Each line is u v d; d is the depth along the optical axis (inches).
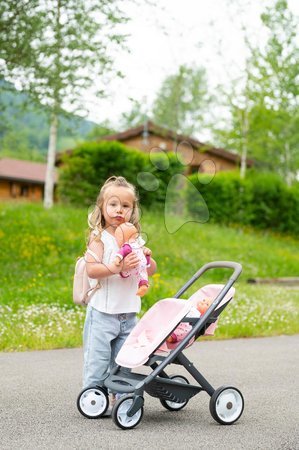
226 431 167.6
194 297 186.5
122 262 171.2
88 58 555.2
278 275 665.0
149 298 389.1
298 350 298.2
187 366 173.8
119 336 181.6
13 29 534.9
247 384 225.5
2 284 435.2
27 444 153.3
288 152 1170.6
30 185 1499.8
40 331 301.0
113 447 151.9
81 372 238.8
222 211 943.0
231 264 188.1
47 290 401.4
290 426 173.6
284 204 994.1
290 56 1036.5
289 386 223.0
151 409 190.5
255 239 846.5
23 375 232.5
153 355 171.3
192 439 159.8
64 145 2522.1
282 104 1065.5
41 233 617.3
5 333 293.3
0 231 598.5
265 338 335.3
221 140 1114.1
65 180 865.5
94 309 178.5
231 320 352.2
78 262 182.5
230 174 972.6
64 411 184.1
